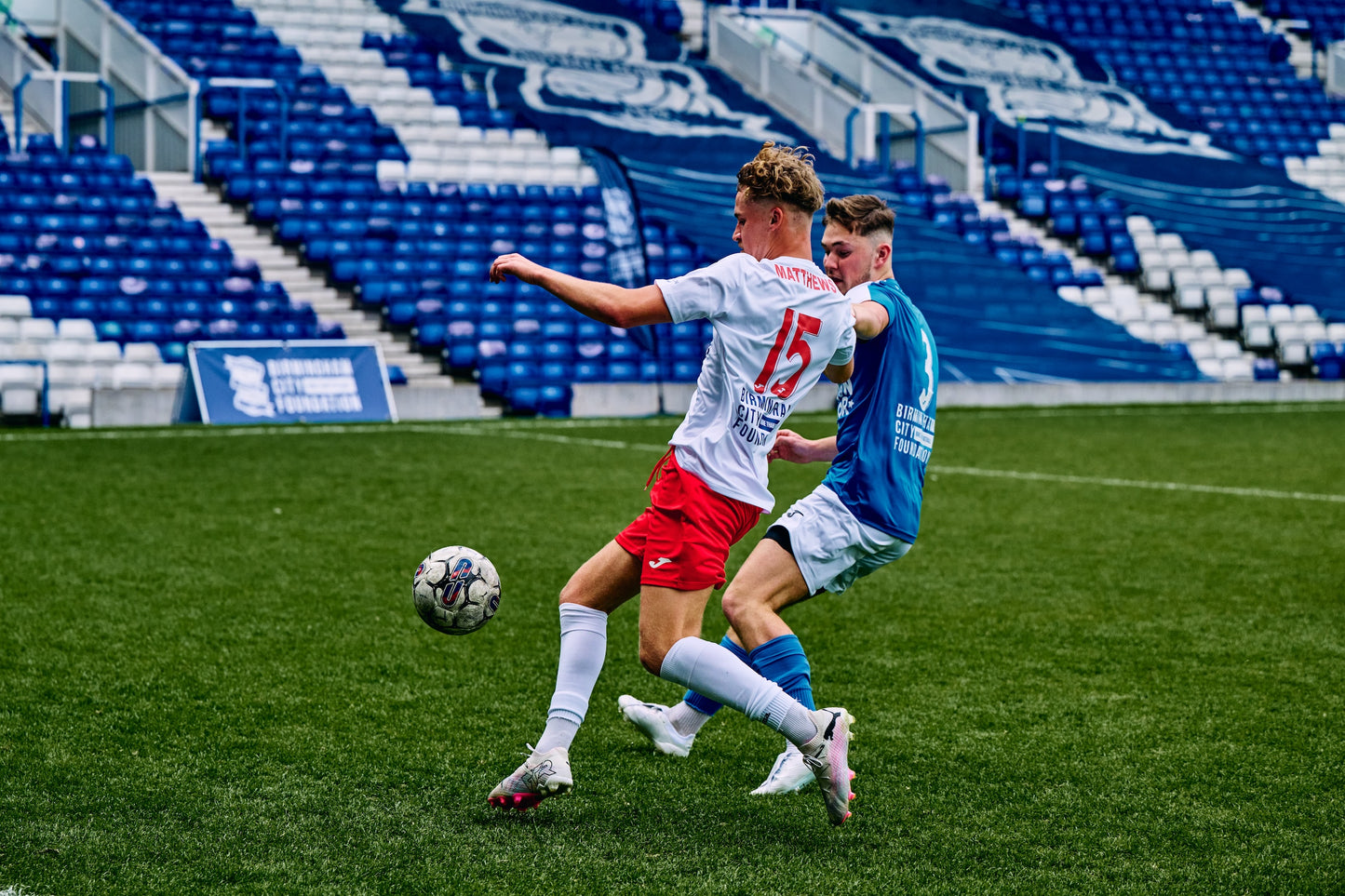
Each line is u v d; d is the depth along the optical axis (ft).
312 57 217.97
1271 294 205.57
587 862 31.45
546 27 240.94
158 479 95.81
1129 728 42.75
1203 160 239.09
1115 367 185.78
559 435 130.11
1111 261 209.87
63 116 180.65
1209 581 66.13
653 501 33.30
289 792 36.01
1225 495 94.22
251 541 73.51
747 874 30.89
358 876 30.42
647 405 160.25
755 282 32.07
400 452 113.70
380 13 230.27
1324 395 184.65
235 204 180.55
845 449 35.60
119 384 146.72
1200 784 37.47
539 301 174.19
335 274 171.94
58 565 66.18
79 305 154.30
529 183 199.11
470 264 176.65
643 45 244.22
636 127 218.59
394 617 56.90
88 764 37.96
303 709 43.86
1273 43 275.80
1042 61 262.06
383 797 35.70
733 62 251.19
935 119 227.20
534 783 33.19
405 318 167.94
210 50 209.56
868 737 41.68
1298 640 54.54
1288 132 257.96
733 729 42.50
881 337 35.53
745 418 32.68
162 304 157.38
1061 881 30.73
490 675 48.34
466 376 164.76
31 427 135.85
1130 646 53.62
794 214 33.04
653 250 186.70
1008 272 199.82
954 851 32.45
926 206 210.59
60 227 164.04
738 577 35.01
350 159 193.36
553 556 71.00
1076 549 74.33
